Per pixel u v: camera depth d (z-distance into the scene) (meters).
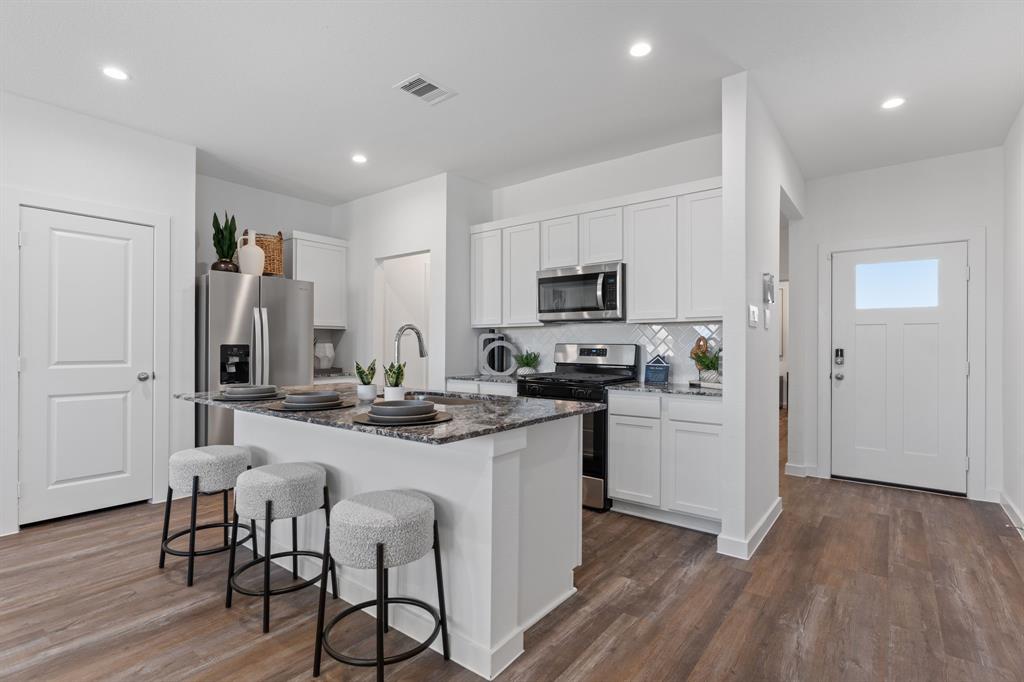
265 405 2.20
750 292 2.75
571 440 2.25
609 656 1.80
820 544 2.83
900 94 2.90
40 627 1.96
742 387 2.66
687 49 2.51
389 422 1.70
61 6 2.21
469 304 4.59
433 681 1.66
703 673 1.71
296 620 2.02
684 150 3.70
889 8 2.17
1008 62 2.57
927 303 3.89
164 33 2.41
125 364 3.41
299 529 2.45
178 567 2.50
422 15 2.27
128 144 3.44
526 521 1.96
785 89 2.87
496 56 2.60
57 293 3.13
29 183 3.04
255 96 3.02
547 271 3.97
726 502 2.71
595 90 2.95
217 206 4.55
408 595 1.96
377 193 4.96
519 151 3.89
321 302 5.00
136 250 3.46
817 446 4.33
